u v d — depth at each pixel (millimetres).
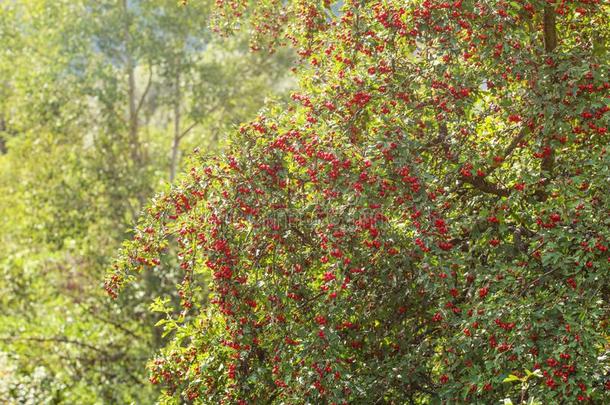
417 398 8055
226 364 7434
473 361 6574
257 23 9578
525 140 7367
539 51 6918
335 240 6383
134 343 18609
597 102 6512
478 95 6973
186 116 21500
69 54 19688
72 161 19766
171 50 20391
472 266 7180
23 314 19266
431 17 6699
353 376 7066
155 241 7277
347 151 6422
